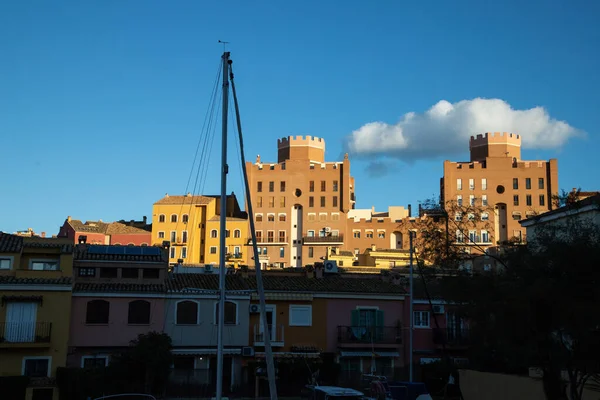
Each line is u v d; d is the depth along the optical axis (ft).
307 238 462.60
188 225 436.76
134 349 140.67
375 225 466.29
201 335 155.84
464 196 471.21
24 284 139.74
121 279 157.28
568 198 89.92
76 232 404.57
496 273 94.68
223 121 100.68
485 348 97.60
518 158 495.00
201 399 143.23
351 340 166.40
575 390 83.25
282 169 482.69
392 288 175.52
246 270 180.04
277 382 154.10
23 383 130.31
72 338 146.61
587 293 76.59
